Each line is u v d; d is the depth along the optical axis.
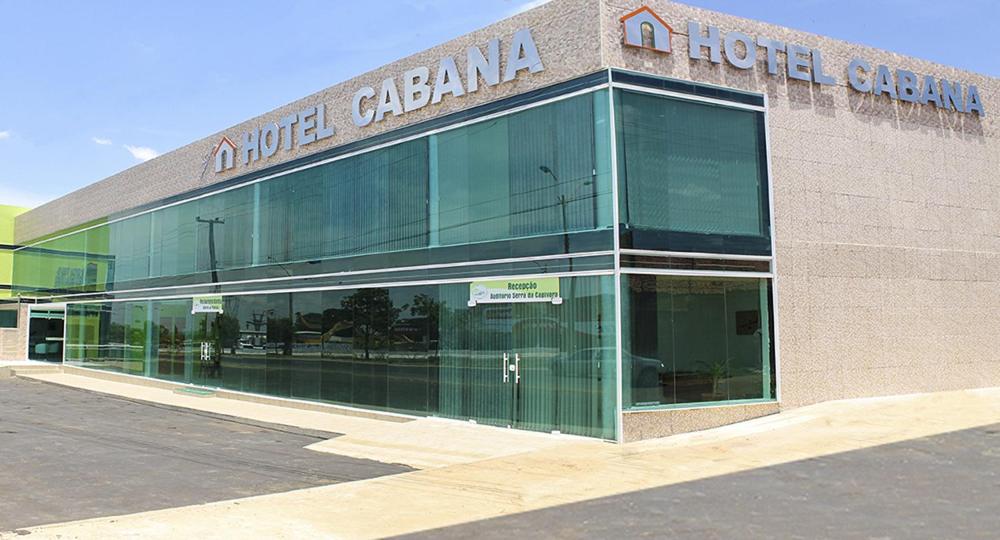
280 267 22.11
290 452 13.92
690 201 14.98
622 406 13.76
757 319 15.71
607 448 13.30
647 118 14.64
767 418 15.23
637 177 14.35
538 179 15.38
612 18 14.50
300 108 21.89
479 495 10.20
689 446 13.14
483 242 16.41
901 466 10.87
